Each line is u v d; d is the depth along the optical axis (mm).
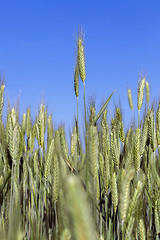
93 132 713
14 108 909
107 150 929
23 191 896
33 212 885
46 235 851
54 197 808
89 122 888
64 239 394
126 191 719
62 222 622
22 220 839
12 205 807
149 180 921
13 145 838
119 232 807
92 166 716
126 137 1001
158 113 990
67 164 894
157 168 955
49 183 958
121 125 1000
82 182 763
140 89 989
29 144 1009
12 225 755
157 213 877
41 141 928
